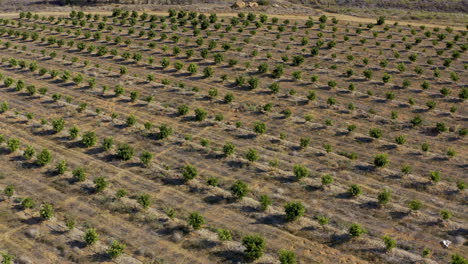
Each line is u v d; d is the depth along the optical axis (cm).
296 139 3694
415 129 3806
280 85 4844
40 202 2831
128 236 2519
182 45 6328
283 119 4050
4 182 3052
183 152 3481
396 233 2519
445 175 3116
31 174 3161
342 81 4903
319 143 3619
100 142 3641
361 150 3491
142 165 3281
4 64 5769
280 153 3466
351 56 5475
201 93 4662
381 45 6072
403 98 4428
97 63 5709
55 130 3825
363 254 2356
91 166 3275
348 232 2523
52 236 2509
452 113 4047
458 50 5766
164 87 4847
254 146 3578
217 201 2847
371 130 3644
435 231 2527
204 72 5100
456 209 2727
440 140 3612
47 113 4219
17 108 4344
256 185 3027
